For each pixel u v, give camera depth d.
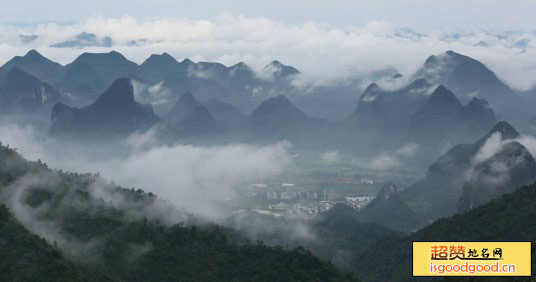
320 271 181.62
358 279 186.50
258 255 186.88
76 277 154.88
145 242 184.12
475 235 199.25
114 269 171.50
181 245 185.88
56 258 160.12
